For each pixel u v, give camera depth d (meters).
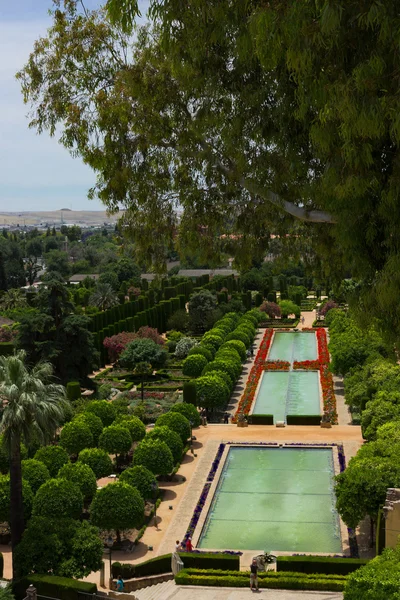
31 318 65.81
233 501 43.41
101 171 24.66
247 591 30.86
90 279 151.25
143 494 39.44
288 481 46.28
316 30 15.85
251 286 137.50
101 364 82.75
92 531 32.69
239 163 21.95
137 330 93.88
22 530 33.22
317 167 21.91
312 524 39.88
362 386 56.31
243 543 37.81
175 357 85.50
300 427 57.28
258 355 86.31
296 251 28.62
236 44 18.78
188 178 25.45
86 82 24.44
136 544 37.72
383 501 33.38
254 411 64.19
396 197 16.78
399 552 24.11
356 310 19.39
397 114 14.73
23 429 32.72
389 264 17.14
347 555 35.38
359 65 15.45
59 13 23.80
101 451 43.75
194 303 102.25
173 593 30.70
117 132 23.84
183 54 20.58
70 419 52.62
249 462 49.88
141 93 23.14
